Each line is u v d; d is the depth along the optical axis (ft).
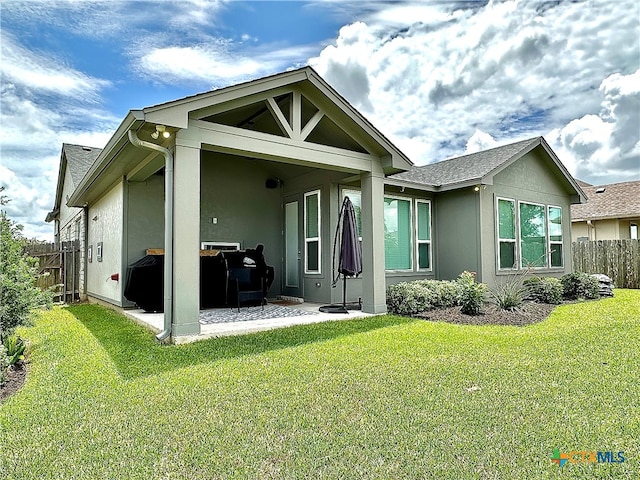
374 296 26.05
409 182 33.19
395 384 12.64
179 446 8.85
